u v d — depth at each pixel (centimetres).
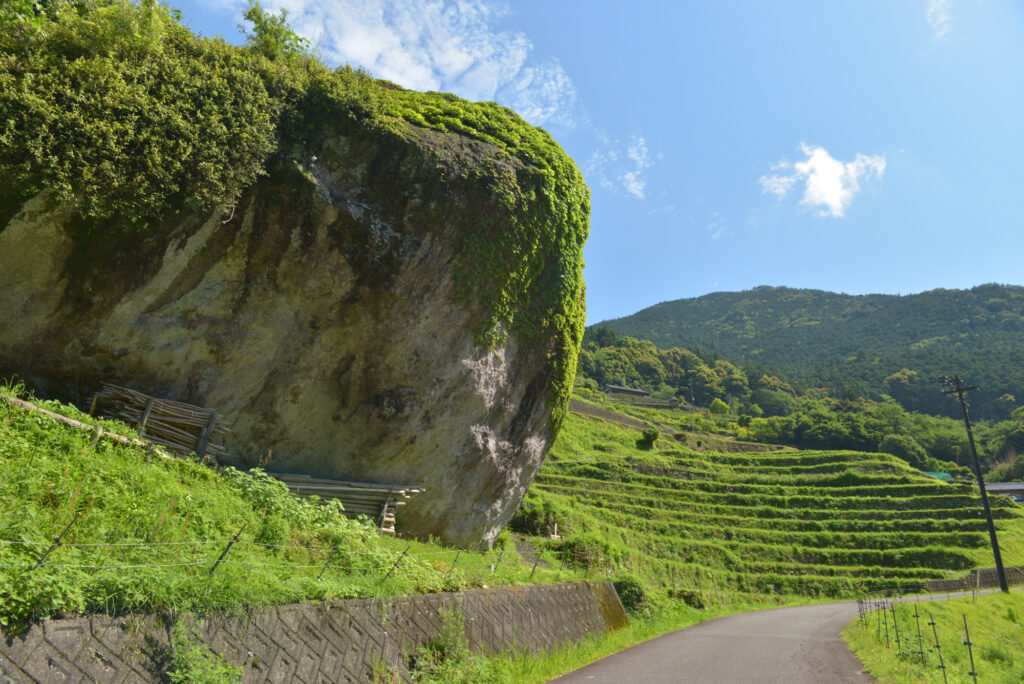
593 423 6544
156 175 989
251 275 1170
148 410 1066
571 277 1711
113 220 1001
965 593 3606
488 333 1470
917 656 1254
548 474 4831
